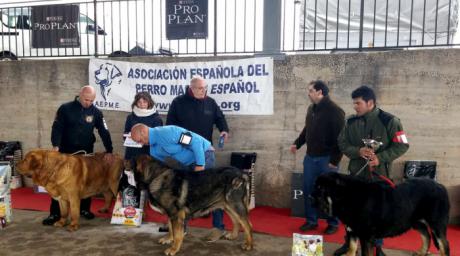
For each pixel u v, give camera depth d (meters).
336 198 3.68
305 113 5.83
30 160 4.88
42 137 7.21
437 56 5.25
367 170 4.02
